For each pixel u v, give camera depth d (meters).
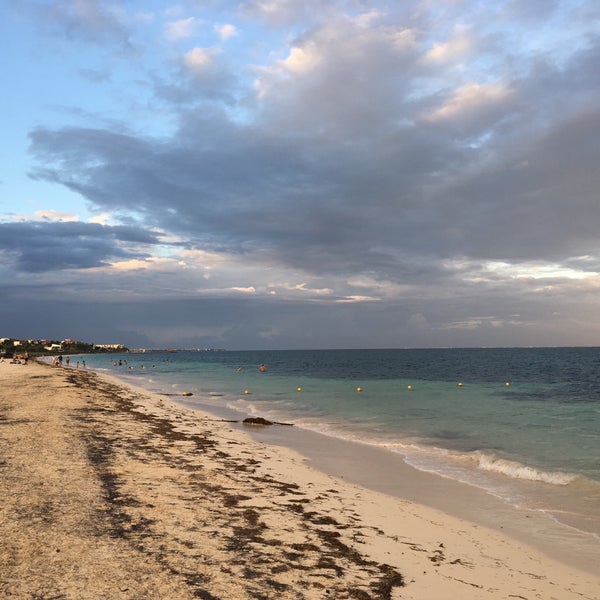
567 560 7.89
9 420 18.28
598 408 29.48
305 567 6.80
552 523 9.73
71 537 7.04
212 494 10.19
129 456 13.32
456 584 6.71
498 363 104.00
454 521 9.72
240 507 9.45
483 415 26.33
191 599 5.43
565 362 105.31
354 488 12.02
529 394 38.75
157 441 16.30
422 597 6.23
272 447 17.16
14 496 8.84
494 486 12.50
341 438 19.41
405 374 68.75
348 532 8.54
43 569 5.91
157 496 9.62
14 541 6.73
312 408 29.73
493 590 6.61
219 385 49.53
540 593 6.62
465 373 70.75
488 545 8.45
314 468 14.10
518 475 13.59
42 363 99.19
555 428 21.84
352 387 46.47
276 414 26.88
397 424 23.16
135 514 8.37
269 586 6.05
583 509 10.65
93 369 91.31
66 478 10.33
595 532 9.22
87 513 8.18
